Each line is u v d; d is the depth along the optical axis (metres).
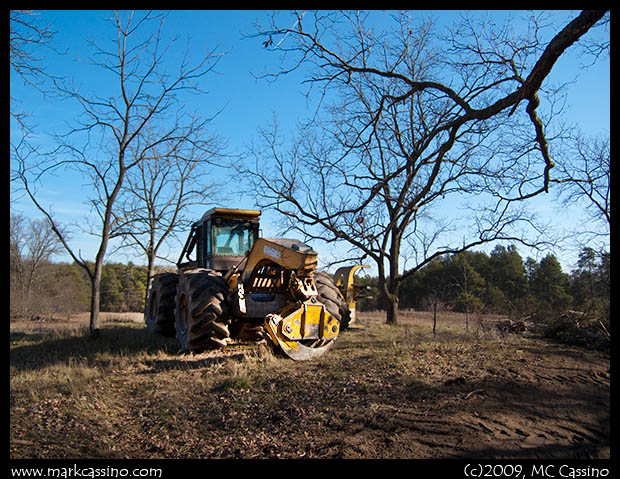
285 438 4.21
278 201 14.38
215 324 7.84
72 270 36.25
